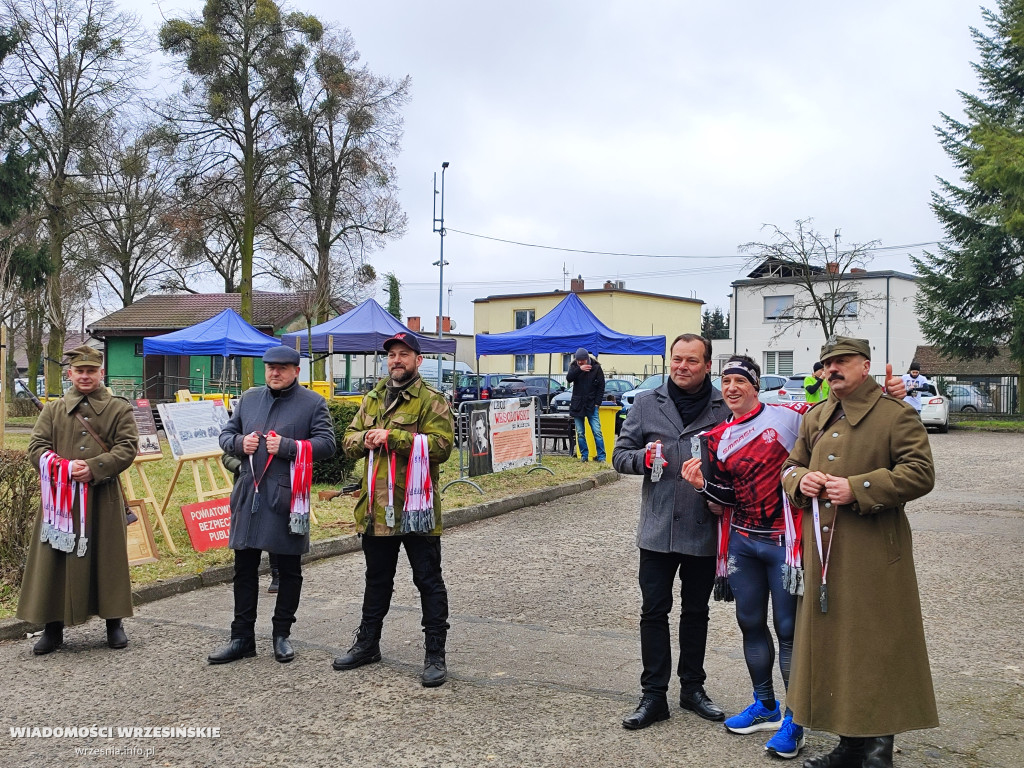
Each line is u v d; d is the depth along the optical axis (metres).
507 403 12.73
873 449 3.63
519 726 4.34
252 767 3.93
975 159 24.88
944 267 30.91
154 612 6.69
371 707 4.62
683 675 4.53
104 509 5.65
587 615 6.42
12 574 6.84
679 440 4.35
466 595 7.03
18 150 28.75
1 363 9.76
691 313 49.31
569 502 11.92
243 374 33.12
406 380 5.28
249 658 5.48
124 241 38.22
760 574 4.19
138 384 39.19
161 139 30.16
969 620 6.20
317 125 32.56
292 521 5.36
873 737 3.65
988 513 10.72
